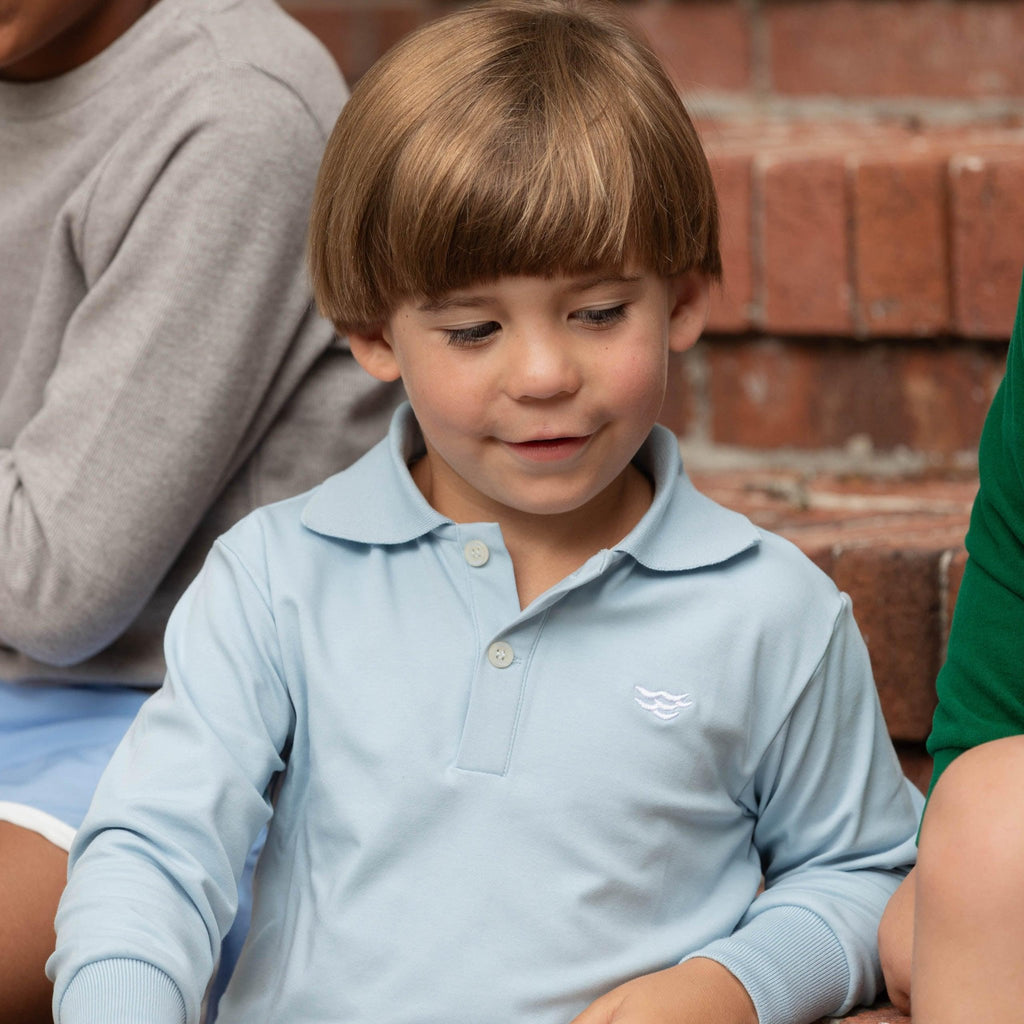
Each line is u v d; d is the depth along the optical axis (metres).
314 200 4.35
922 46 8.70
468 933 3.99
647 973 4.07
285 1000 4.09
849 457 7.64
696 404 7.98
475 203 3.83
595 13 4.46
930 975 3.57
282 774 4.45
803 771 4.35
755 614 4.24
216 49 5.23
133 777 4.16
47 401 5.12
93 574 4.97
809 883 4.34
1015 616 3.92
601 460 4.05
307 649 4.26
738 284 7.65
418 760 4.09
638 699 4.12
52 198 5.41
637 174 3.95
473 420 4.01
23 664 5.45
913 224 7.20
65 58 5.48
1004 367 7.21
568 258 3.83
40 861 4.77
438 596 4.27
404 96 4.05
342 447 5.52
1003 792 3.48
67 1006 3.74
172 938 3.88
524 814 4.04
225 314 5.07
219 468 5.15
